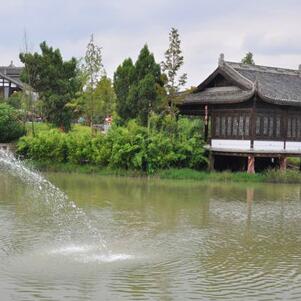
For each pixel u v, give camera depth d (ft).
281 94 155.74
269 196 114.93
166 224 79.00
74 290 47.26
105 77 202.59
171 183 136.05
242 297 46.52
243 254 61.87
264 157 161.89
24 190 114.73
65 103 196.24
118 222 79.56
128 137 154.30
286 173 147.13
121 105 174.91
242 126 153.28
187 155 155.22
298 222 83.35
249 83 152.66
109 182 134.92
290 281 51.49
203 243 67.05
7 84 279.69
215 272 53.98
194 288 48.65
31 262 55.88
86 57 198.18
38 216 82.94
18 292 46.44
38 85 199.31
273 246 66.28
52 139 163.22
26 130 182.19
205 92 166.30
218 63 162.50
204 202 103.09
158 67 170.30
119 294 46.55
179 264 56.65
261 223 81.97
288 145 158.20
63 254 59.52
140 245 64.90
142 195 111.04
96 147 159.02
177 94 162.91
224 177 145.18
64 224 76.95
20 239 66.49
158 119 161.48
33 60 196.54
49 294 46.11
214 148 157.69
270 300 45.88
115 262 56.75
